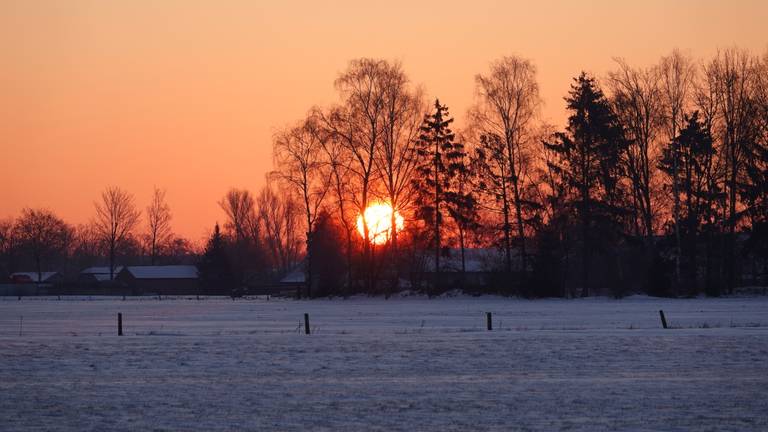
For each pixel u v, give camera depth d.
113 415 25.66
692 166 91.94
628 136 93.25
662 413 25.20
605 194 92.06
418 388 30.09
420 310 76.38
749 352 38.44
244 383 31.50
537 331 49.19
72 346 43.16
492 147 94.00
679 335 45.28
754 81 90.88
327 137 96.69
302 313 74.62
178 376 33.25
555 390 29.34
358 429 23.50
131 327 58.31
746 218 91.50
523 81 95.00
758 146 89.56
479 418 24.78
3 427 24.08
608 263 94.94
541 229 93.56
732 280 92.44
